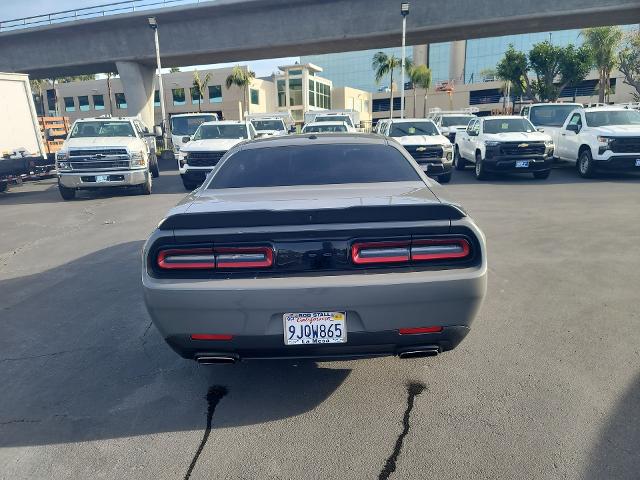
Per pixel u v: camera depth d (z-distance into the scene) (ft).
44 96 218.59
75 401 10.53
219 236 8.74
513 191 38.63
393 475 8.02
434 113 97.71
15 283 19.10
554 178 46.91
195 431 9.36
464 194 37.81
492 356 11.87
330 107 235.61
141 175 41.73
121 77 110.93
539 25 91.09
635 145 42.93
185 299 8.70
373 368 11.53
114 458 8.64
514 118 49.03
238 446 8.88
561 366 11.28
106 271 20.18
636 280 16.87
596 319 13.78
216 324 8.76
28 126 47.39
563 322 13.65
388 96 266.36
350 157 12.65
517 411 9.62
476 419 9.43
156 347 13.05
